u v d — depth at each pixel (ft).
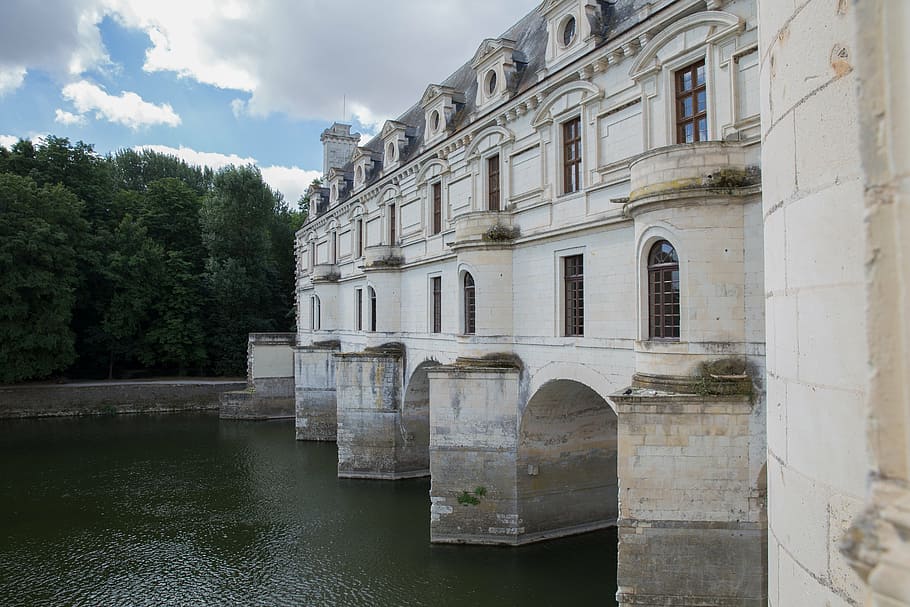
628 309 60.80
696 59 53.98
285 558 78.79
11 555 81.10
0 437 153.17
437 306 103.76
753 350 47.70
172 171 289.33
